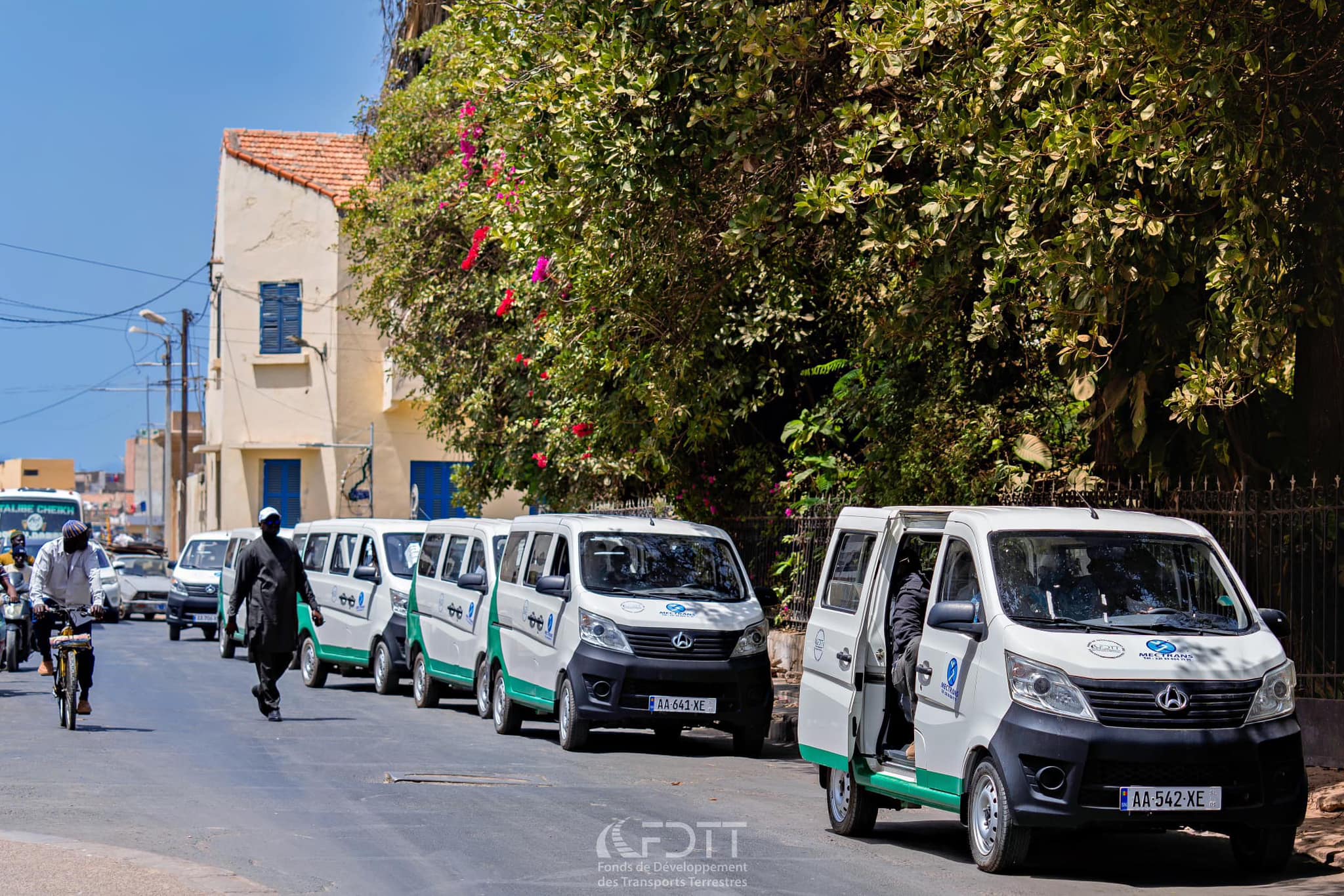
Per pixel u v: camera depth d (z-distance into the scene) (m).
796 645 26.44
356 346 51.88
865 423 23.30
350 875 10.45
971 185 14.55
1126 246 13.52
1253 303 13.26
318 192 52.00
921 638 12.38
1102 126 13.80
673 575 19.62
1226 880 11.12
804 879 10.79
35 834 11.45
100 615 19.86
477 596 22.75
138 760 16.34
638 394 22.39
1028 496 19.38
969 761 11.44
